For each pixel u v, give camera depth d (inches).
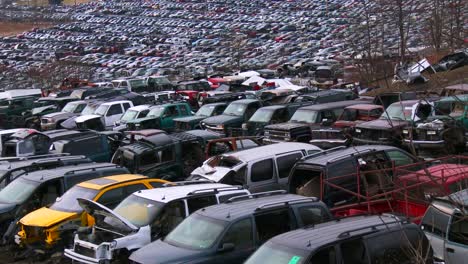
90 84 1963.6
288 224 417.7
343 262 333.4
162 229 463.8
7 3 6648.6
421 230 362.6
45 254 532.7
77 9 6048.2
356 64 1352.1
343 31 2935.5
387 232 349.7
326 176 510.0
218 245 391.2
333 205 506.3
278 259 337.1
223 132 986.1
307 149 639.1
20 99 1478.8
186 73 2427.4
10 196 601.9
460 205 322.7
